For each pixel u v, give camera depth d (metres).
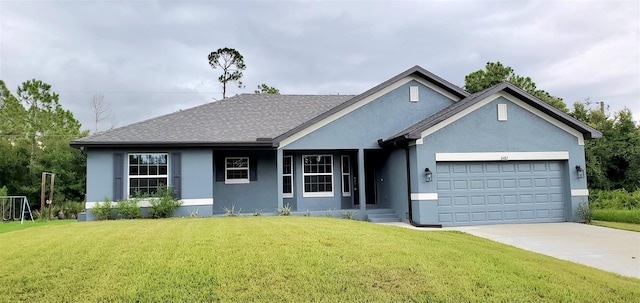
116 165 14.45
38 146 28.59
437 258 6.90
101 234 8.41
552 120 14.77
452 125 14.23
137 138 14.64
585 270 7.15
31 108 30.16
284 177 16.70
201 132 15.55
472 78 31.77
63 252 6.85
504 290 5.75
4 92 29.95
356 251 7.03
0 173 26.62
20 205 22.75
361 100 15.96
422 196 13.83
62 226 10.14
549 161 14.84
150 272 5.98
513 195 14.52
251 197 16.25
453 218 14.04
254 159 16.44
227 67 46.69
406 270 6.26
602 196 21.67
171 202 14.24
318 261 6.47
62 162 27.27
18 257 6.64
